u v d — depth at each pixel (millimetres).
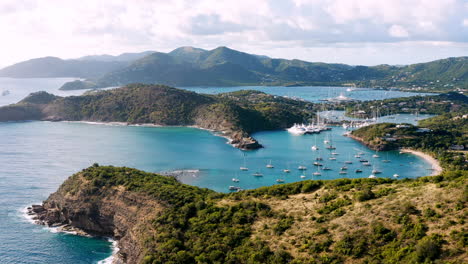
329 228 107125
